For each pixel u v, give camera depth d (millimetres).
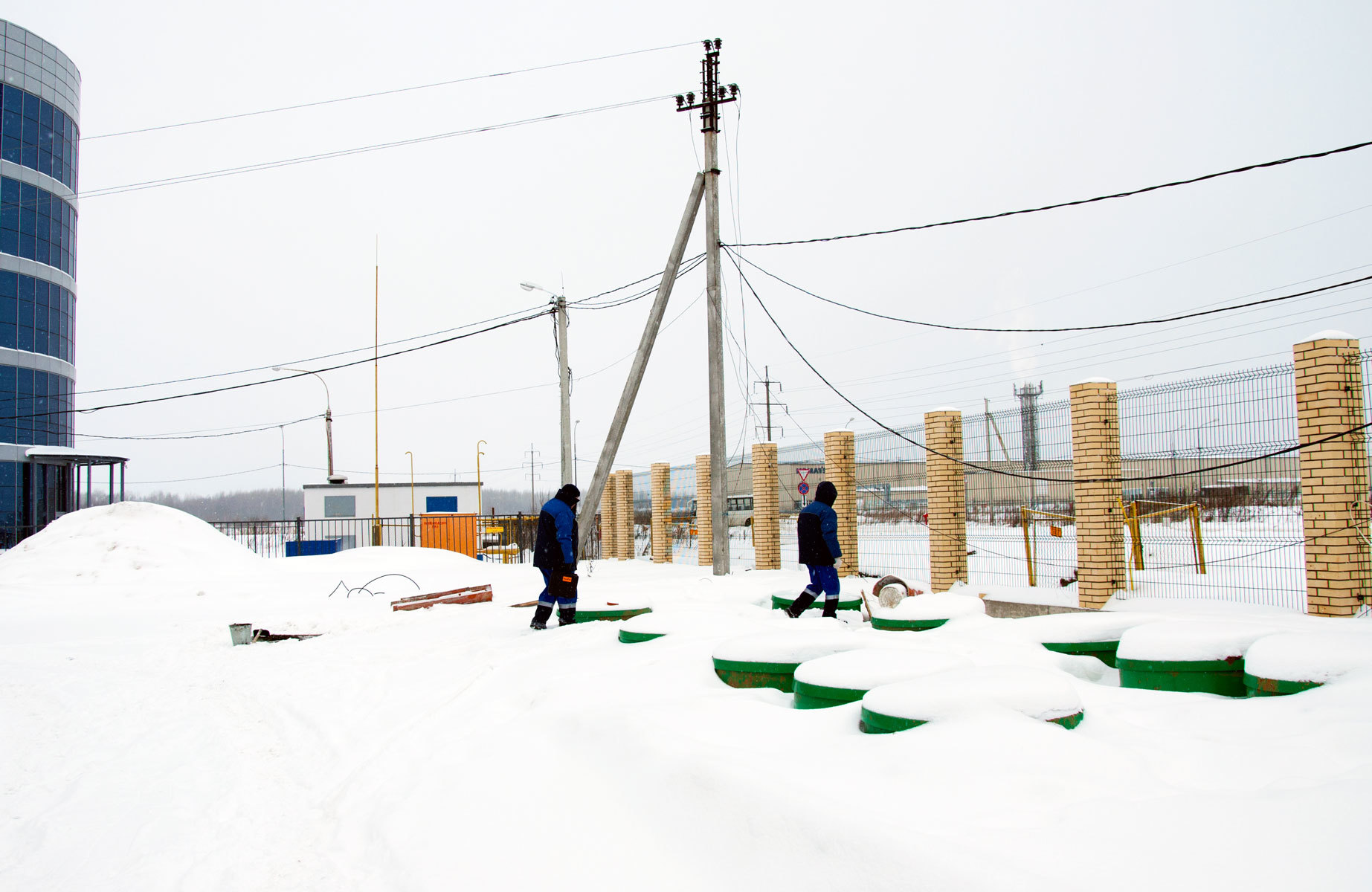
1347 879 2150
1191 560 11375
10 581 16703
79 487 36188
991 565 13016
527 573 19297
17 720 7191
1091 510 10211
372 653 9273
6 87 36969
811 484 17141
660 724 4199
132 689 8297
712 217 16312
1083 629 6406
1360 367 8352
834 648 5852
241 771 5426
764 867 2799
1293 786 2975
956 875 2330
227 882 3730
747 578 14445
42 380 38094
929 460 12656
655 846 3189
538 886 3188
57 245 39250
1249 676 4645
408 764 4949
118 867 3959
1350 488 8188
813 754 3691
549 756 4293
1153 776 3193
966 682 4121
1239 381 9242
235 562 18719
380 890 3469
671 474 23516
